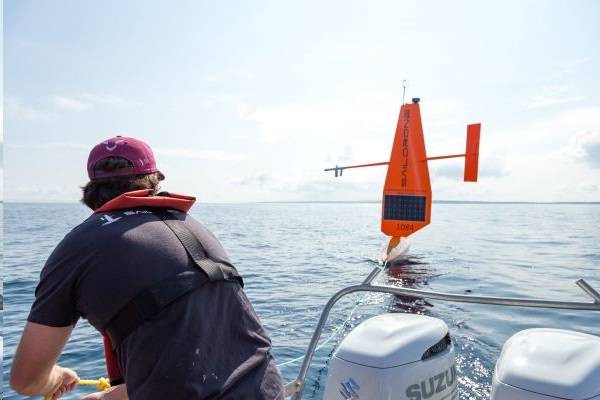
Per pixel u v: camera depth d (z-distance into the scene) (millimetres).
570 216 64062
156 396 1352
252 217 61719
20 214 64812
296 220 51625
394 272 11844
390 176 12516
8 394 4289
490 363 4750
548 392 1694
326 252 17484
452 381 2227
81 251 1397
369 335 2176
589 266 13789
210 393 1385
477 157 11812
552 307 2090
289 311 7895
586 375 1713
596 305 2053
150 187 1688
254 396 1475
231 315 1569
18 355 1406
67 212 74812
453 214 74000
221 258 1601
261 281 11281
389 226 12453
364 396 2012
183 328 1393
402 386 2014
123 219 1492
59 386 1646
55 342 1413
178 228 1544
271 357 1655
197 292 1465
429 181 12227
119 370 1598
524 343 1948
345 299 8094
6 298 9750
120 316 1381
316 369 5008
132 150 1654
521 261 14789
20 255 16781
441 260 14016
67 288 1394
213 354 1449
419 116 12281
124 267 1387
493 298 2158
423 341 2133
